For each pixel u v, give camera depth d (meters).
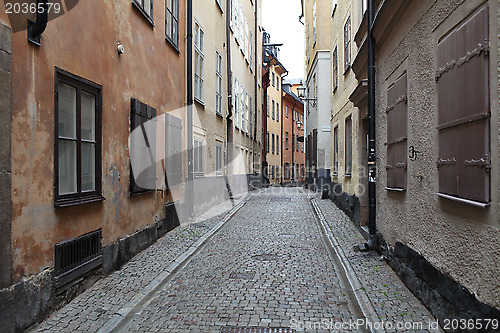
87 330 3.95
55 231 4.42
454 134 3.50
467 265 3.26
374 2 6.96
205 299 4.88
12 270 3.68
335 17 13.74
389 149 5.98
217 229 10.16
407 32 5.02
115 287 5.27
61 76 4.64
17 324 3.72
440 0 3.87
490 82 2.87
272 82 36.44
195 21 11.68
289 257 7.06
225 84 16.70
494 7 2.81
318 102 18.91
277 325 4.07
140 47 7.30
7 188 3.63
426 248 4.27
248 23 23.53
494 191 2.82
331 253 7.38
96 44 5.51
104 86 5.76
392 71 5.84
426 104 4.28
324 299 4.86
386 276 5.50
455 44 3.47
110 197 5.91
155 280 5.63
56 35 4.48
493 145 2.83
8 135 3.65
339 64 12.95
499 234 2.75
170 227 9.20
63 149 4.75
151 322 4.21
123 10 6.48
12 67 3.73
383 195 6.43
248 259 6.93
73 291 4.77
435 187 4.00
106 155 5.81
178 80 9.91
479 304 3.03
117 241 6.15
